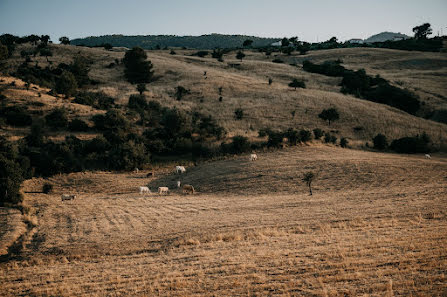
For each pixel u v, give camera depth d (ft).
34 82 276.21
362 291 43.06
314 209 85.05
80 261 60.49
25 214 92.17
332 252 55.67
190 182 135.74
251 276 48.96
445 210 76.18
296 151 165.37
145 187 121.49
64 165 148.87
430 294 40.98
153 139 188.96
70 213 92.27
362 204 86.94
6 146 140.67
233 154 171.22
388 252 54.08
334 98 280.51
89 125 201.05
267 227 72.33
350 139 206.18
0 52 270.05
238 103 267.80
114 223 81.66
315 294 43.01
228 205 95.66
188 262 56.03
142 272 53.36
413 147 182.80
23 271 56.70
